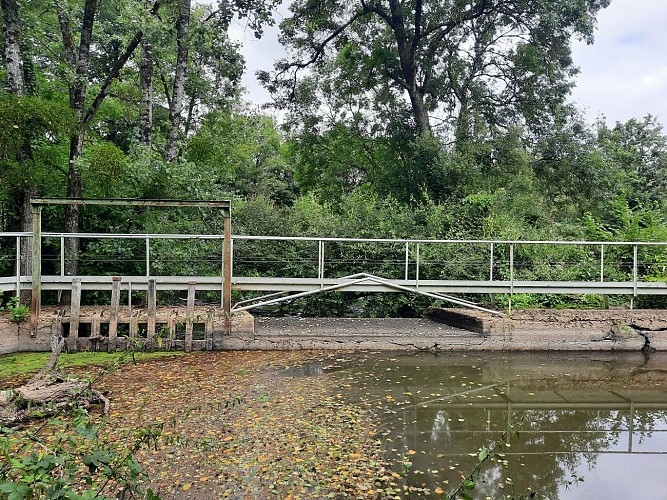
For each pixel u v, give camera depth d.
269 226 13.15
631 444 5.27
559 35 18.86
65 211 10.84
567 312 10.13
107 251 10.80
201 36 12.58
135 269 11.77
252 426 5.33
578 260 12.46
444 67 20.81
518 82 20.30
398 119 21.03
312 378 7.34
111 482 3.77
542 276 11.83
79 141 10.99
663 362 8.85
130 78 14.87
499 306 11.40
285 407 6.00
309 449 4.77
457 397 6.69
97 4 12.02
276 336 9.23
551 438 5.36
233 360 8.26
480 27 20.59
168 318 8.77
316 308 12.77
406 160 18.55
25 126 9.39
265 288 9.74
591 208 19.25
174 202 8.59
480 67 21.12
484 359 8.85
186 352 8.71
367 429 5.38
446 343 9.39
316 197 22.89
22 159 10.17
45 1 11.56
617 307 11.20
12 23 9.88
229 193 14.07
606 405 6.55
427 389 7.00
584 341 9.61
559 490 4.17
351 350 9.20
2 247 11.64
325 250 12.90
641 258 12.27
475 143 18.17
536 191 19.61
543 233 13.72
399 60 20.52
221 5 13.06
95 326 8.49
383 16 19.84
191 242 11.80
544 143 19.42
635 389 7.26
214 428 5.25
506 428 5.59
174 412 5.71
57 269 11.59
